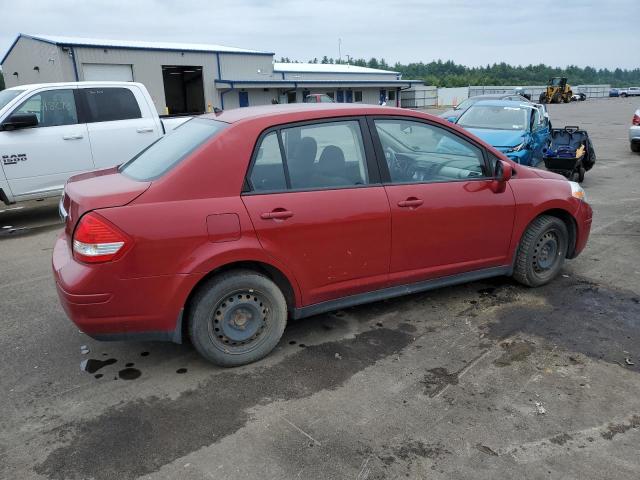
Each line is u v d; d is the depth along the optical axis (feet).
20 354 11.76
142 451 8.52
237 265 10.66
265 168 10.67
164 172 10.24
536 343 11.96
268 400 9.89
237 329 10.85
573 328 12.66
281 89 132.87
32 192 23.16
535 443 8.61
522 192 13.92
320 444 8.64
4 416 9.48
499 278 15.96
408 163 12.50
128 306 9.72
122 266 9.48
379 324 13.03
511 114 33.30
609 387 10.19
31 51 98.02
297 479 7.86
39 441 8.80
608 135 64.69
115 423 9.27
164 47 105.29
